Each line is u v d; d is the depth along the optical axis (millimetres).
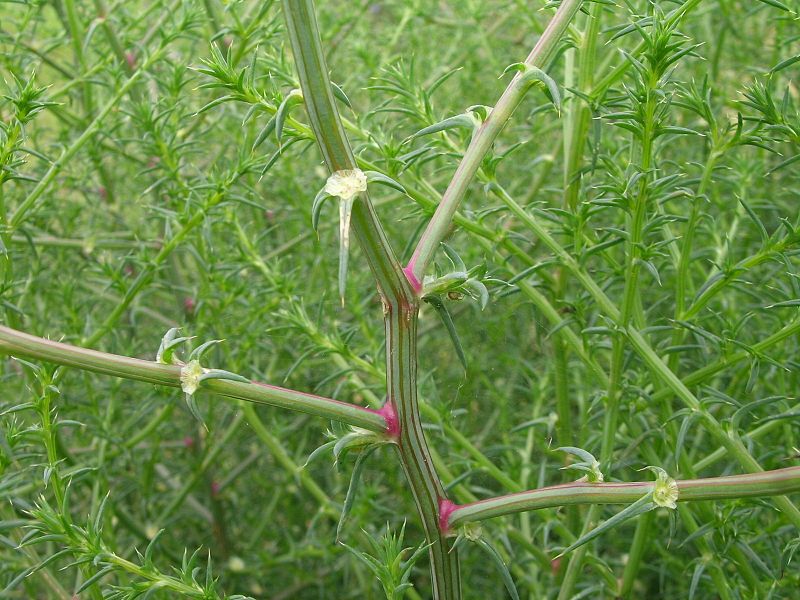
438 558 129
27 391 273
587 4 176
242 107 303
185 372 111
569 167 198
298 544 279
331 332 241
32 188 280
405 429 121
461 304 317
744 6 270
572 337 187
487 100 334
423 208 180
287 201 311
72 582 288
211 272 244
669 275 265
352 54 320
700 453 253
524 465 240
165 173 223
